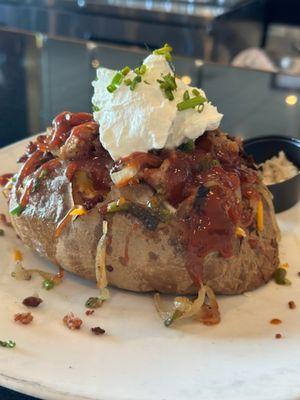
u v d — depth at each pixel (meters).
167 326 0.19
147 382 0.16
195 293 0.20
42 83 0.39
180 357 0.17
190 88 0.20
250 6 0.60
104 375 0.16
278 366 0.17
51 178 0.21
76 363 0.17
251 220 0.20
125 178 0.19
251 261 0.20
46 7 0.62
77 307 0.20
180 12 0.56
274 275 0.21
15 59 0.42
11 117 0.35
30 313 0.19
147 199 0.19
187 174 0.20
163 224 0.19
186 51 0.57
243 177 0.21
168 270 0.19
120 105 0.20
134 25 0.58
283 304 0.20
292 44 0.64
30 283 0.21
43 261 0.22
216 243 0.19
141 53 0.41
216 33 0.55
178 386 0.16
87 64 0.40
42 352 0.17
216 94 0.37
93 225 0.20
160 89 0.20
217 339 0.18
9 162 0.27
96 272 0.20
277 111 0.35
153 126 0.19
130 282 0.20
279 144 0.28
